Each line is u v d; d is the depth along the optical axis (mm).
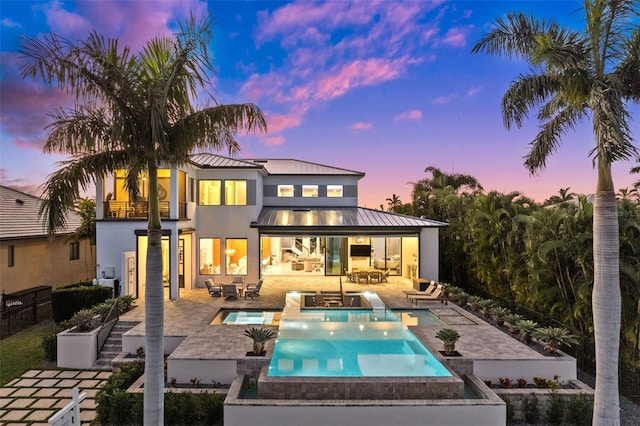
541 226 15555
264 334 12352
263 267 28875
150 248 7945
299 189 29469
